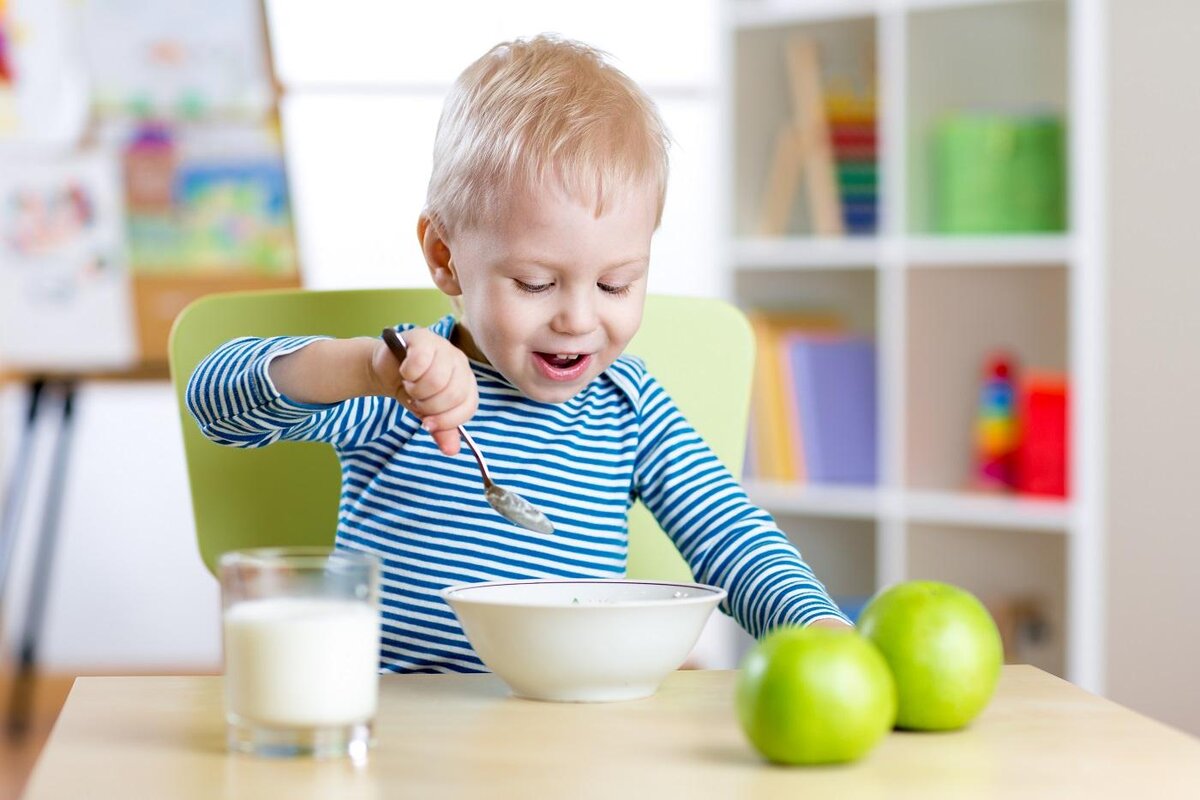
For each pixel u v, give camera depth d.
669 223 3.62
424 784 0.65
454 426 0.95
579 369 1.18
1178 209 2.46
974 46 2.75
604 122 1.14
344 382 1.02
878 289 2.96
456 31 3.66
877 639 0.77
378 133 3.67
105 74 3.42
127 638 3.75
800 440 2.83
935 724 0.76
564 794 0.64
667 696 0.87
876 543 2.94
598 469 1.27
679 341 1.45
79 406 3.70
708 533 1.22
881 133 2.74
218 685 0.89
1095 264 2.42
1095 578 2.44
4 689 3.54
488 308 1.15
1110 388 2.44
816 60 2.81
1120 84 2.42
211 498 1.36
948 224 2.70
